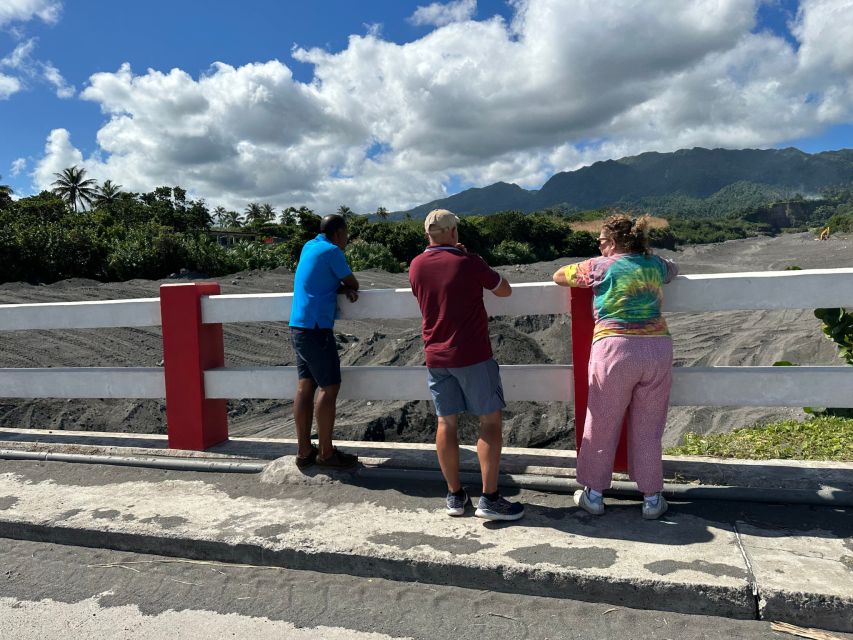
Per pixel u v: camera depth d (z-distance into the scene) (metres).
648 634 2.68
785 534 3.26
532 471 4.18
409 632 2.77
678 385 3.99
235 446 5.03
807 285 3.69
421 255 3.60
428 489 4.09
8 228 32.34
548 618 2.82
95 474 4.59
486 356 3.50
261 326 15.88
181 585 3.24
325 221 4.32
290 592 3.13
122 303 5.09
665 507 3.53
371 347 11.84
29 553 3.64
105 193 100.56
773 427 5.68
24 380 5.41
